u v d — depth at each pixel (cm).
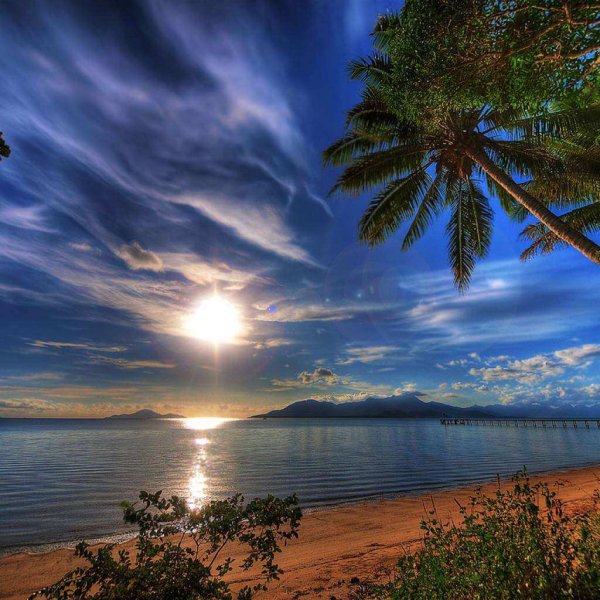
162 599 289
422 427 13638
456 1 455
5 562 859
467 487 1825
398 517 1172
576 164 1124
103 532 1153
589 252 809
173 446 5391
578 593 253
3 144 338
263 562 747
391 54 609
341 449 4575
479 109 1080
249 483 2119
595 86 482
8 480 2284
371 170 1310
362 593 493
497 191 1507
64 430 12212
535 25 431
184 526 330
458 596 297
